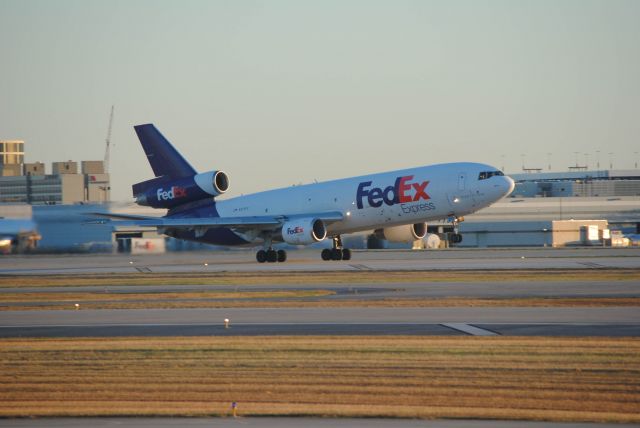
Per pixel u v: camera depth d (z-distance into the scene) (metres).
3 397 99.44
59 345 130.12
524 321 145.62
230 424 87.75
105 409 94.00
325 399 96.81
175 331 143.00
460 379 104.69
